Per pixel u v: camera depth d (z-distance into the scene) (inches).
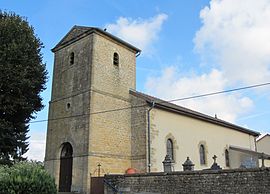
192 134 985.5
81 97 836.6
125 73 931.3
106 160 789.9
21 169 489.1
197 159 975.0
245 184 479.8
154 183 590.9
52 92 948.0
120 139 840.3
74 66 896.9
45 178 474.3
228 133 1184.2
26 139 842.2
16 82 772.0
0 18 859.4
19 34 834.2
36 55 857.5
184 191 546.0
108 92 855.7
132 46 966.4
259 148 1793.8
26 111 812.6
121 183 645.9
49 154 885.2
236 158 1140.5
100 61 863.1
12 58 782.5
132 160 842.8
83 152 775.1
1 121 764.6
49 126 918.4
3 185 440.5
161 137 864.3
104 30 886.4
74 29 944.3
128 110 892.0
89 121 785.6
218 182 509.0
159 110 884.6
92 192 714.2
